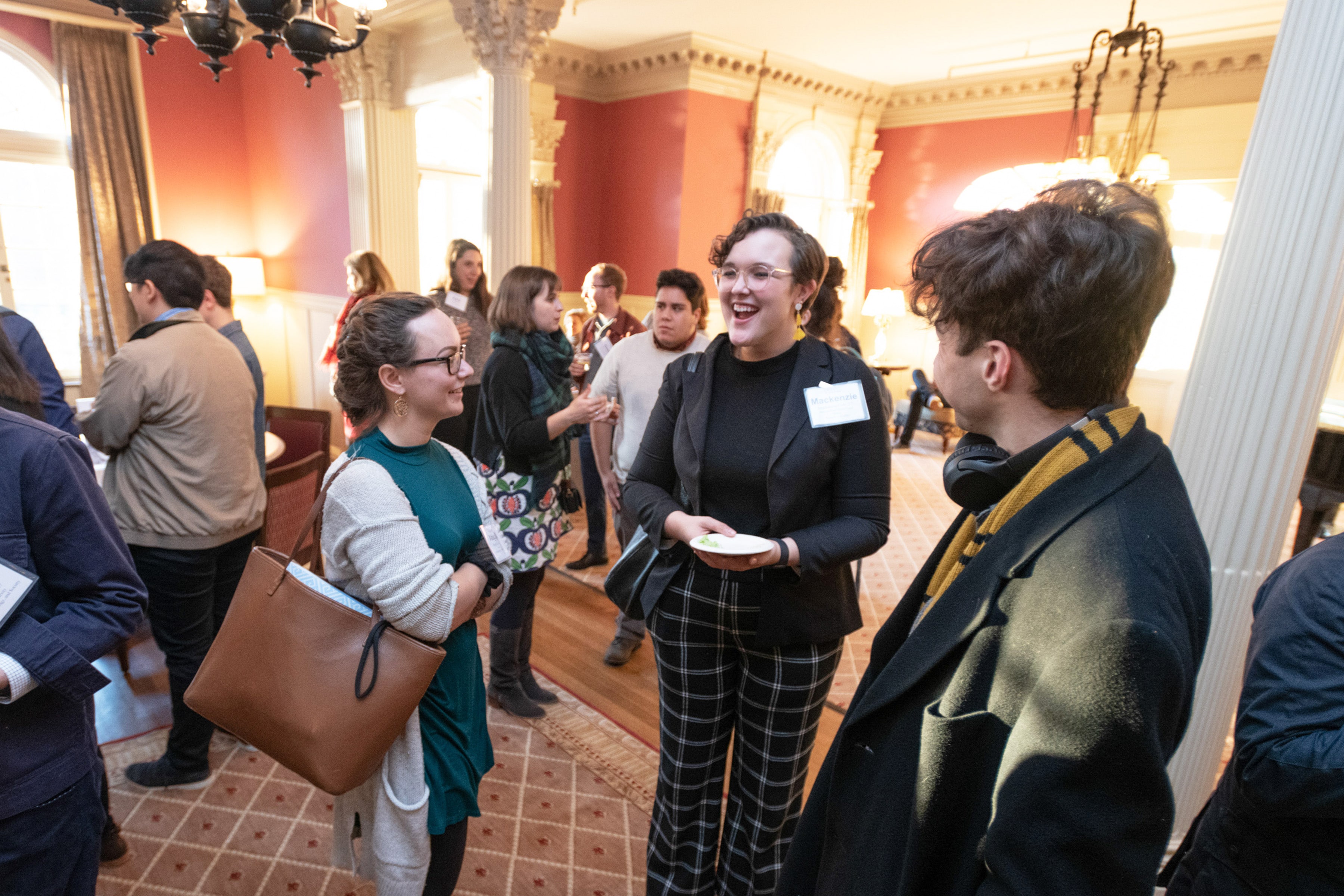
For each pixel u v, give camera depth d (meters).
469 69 4.56
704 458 1.37
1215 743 1.61
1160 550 0.54
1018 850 0.52
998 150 7.04
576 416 2.07
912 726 0.67
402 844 1.17
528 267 2.20
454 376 1.17
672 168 6.56
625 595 1.50
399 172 5.38
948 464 0.71
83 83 5.44
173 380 1.82
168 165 5.94
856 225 7.95
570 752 2.31
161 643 1.96
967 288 0.62
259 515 2.09
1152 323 0.61
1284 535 1.51
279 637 1.10
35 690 1.00
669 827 1.49
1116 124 6.22
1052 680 0.53
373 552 1.08
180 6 2.23
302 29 2.26
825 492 1.37
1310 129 1.34
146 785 2.05
